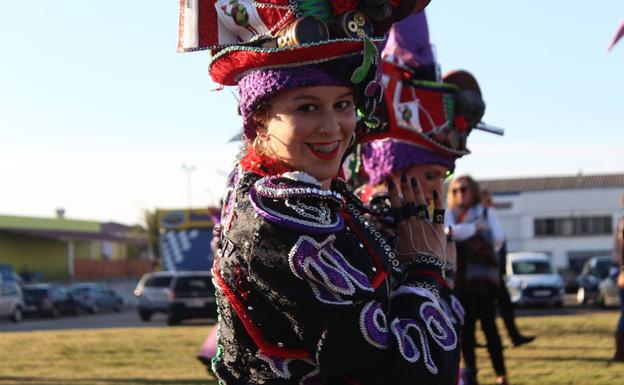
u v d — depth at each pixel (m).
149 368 9.70
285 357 2.16
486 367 8.90
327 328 2.08
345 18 2.20
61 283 55.41
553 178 59.47
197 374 8.98
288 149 2.24
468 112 3.30
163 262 33.34
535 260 29.05
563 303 27.86
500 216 56.53
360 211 2.55
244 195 2.23
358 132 2.59
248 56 2.21
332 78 2.20
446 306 2.94
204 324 25.17
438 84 3.31
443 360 2.23
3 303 32.62
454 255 3.12
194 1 2.34
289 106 2.21
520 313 23.44
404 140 3.27
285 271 2.09
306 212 2.13
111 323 27.80
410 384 2.16
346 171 3.46
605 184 57.12
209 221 33.47
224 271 2.22
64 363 10.47
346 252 2.19
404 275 2.41
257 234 2.12
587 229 55.66
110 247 74.62
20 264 58.00
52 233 57.91
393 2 2.33
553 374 8.11
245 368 2.23
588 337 11.62
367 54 2.20
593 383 7.49
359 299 2.12
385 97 3.07
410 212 2.46
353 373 2.17
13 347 12.77
